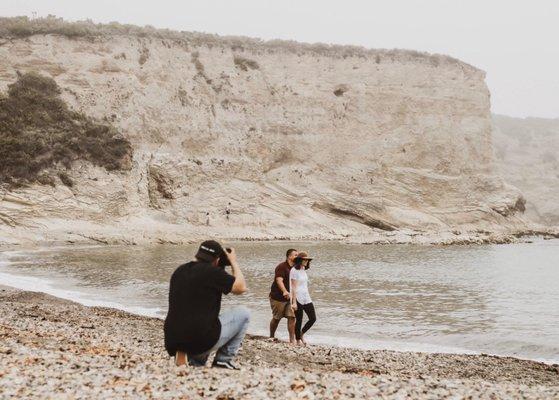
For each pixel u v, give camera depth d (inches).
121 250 2005.4
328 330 672.4
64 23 3410.4
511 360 494.6
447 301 964.6
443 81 3983.8
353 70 3873.0
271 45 3878.0
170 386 241.3
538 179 6604.3
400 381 274.8
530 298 1026.7
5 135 2618.1
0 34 3154.5
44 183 2536.9
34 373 255.1
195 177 3080.7
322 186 3481.8
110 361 305.4
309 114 3661.4
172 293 279.1
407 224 3380.9
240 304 844.6
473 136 3929.6
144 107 3193.9
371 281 1240.8
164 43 3533.5
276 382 255.0
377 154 3673.7
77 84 3125.0
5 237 2185.0
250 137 3472.0
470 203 3718.0
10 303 709.3
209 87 3516.2
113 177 2763.3
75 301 846.5
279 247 2316.7
